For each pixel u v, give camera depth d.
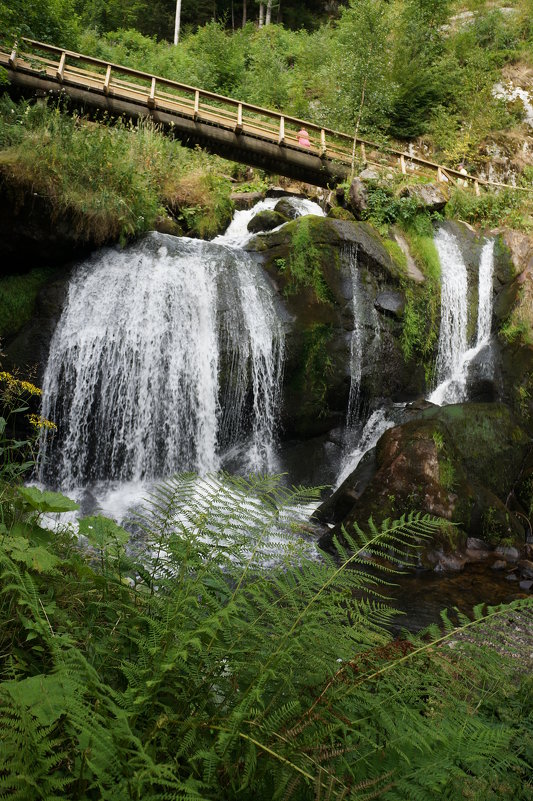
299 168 15.13
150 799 1.07
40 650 1.58
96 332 9.30
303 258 10.32
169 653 1.39
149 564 1.98
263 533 1.94
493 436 8.43
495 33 25.98
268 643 1.54
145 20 33.81
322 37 26.03
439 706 1.57
